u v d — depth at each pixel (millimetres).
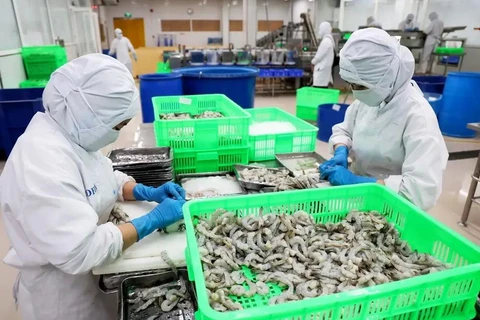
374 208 1130
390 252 947
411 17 7078
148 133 2223
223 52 6918
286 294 794
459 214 2670
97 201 1022
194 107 2406
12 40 4367
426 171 1119
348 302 620
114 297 1293
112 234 904
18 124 3381
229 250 913
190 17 12625
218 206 1001
